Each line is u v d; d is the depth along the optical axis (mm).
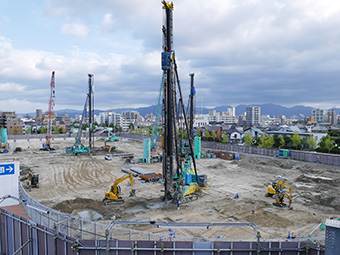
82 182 48219
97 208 33188
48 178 50875
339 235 12484
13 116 169625
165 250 16453
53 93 97812
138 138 140375
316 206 34125
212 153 81688
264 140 85625
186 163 40094
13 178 26922
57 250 17688
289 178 51500
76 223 26969
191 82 62062
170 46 36219
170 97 36406
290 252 16391
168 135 36875
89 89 87062
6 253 21969
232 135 121938
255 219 28984
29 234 19484
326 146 71562
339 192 40375
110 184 46938
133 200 37031
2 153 86188
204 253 16531
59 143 118938
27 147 103312
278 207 33562
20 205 26188
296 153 68750
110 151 90562
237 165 66125
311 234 24953
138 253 16516
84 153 86375
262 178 51906
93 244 16703
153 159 71375
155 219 29281
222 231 25734
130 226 26969
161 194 40469
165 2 35562
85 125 182000
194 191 39156
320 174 53500
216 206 33938
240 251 16562
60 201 36062
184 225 16734
